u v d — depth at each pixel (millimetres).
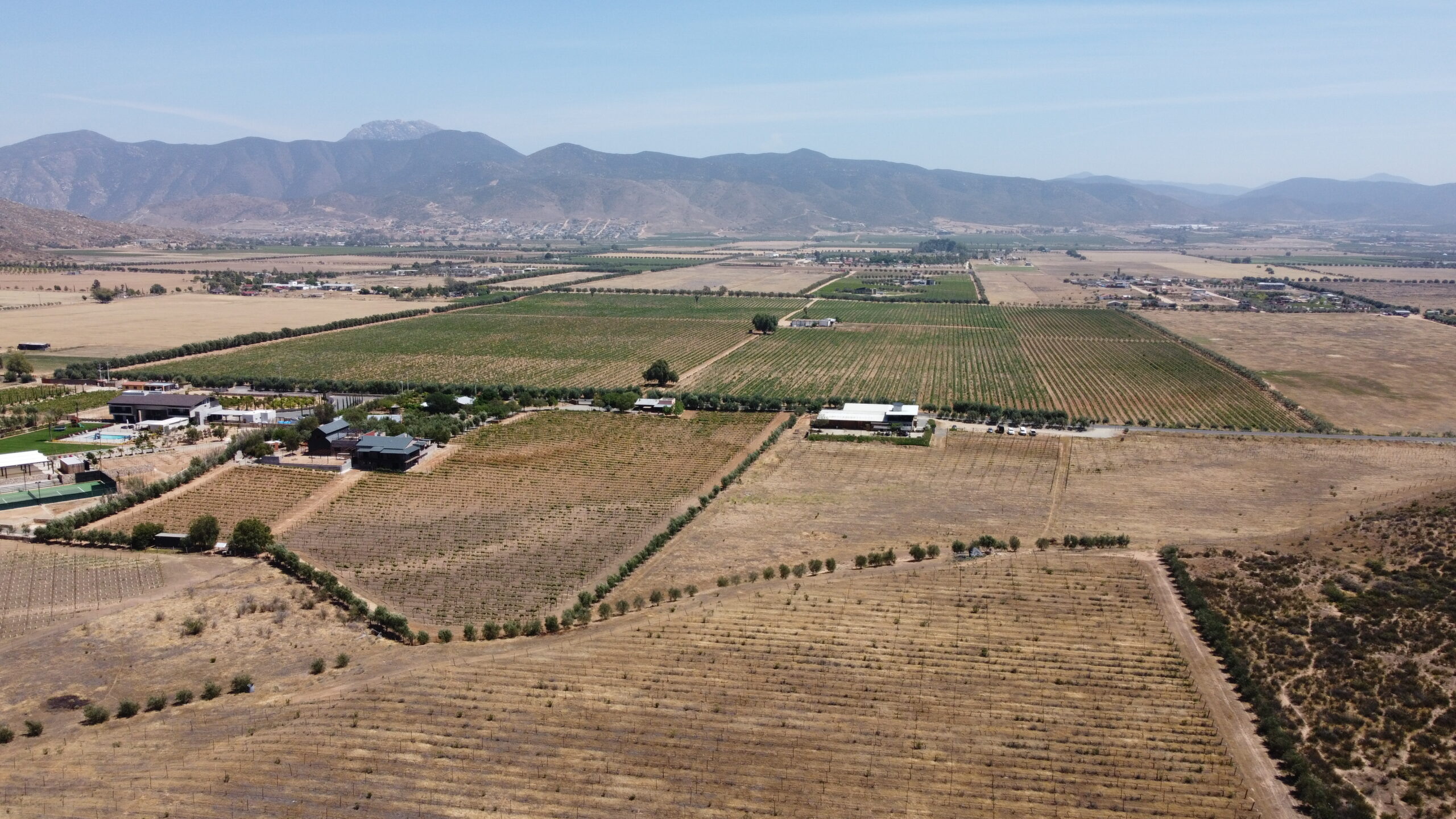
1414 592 117688
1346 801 84000
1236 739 95125
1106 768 90250
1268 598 122438
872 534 152500
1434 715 94938
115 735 95125
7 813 82625
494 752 92125
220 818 82250
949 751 92750
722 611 123000
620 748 92750
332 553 144625
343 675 107625
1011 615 121875
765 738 94750
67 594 127500
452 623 122125
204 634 117312
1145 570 135500
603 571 138250
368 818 82312
